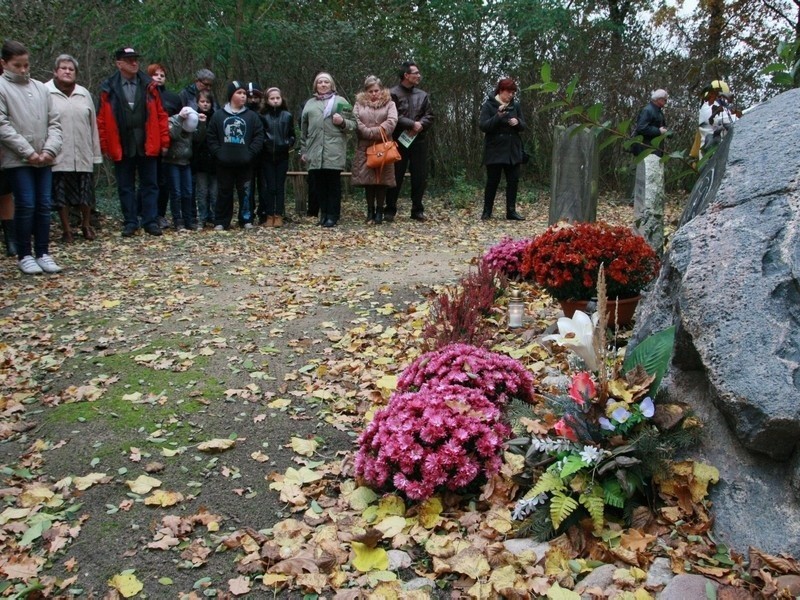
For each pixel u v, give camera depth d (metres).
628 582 2.40
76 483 3.38
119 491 3.34
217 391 4.40
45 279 7.23
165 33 12.19
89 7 11.92
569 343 2.90
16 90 6.89
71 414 4.12
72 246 8.91
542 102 15.44
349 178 13.98
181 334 5.46
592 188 8.28
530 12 14.86
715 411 2.84
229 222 10.27
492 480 3.01
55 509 3.20
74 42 11.80
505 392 3.47
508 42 15.38
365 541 2.75
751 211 2.91
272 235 9.78
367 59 14.44
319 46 13.72
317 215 11.77
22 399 4.37
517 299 5.08
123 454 3.68
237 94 9.74
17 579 2.71
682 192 14.53
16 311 6.15
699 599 2.26
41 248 7.45
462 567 2.58
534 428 2.95
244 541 2.90
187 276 7.35
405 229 10.34
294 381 4.55
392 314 5.77
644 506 2.75
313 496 3.24
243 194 10.24
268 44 13.41
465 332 4.52
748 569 2.42
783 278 2.67
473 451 3.10
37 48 11.19
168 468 3.53
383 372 4.57
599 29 15.66
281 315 5.84
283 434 3.86
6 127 6.82
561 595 2.36
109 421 4.03
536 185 15.93
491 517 2.86
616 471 2.65
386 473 3.07
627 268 4.59
